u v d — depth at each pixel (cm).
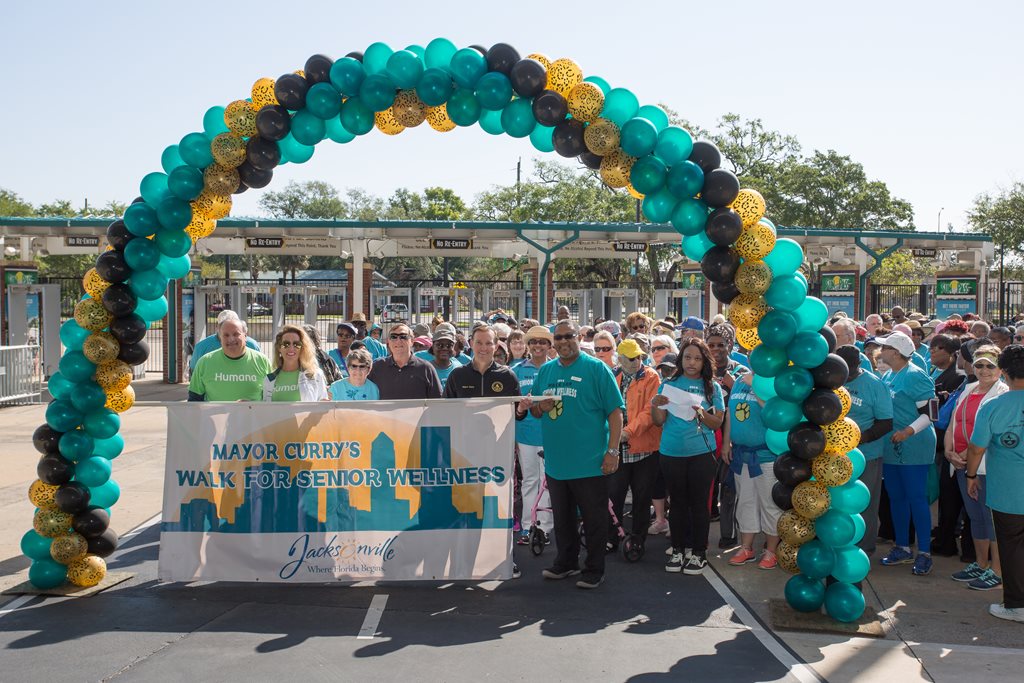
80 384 643
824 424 582
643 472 734
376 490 641
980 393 654
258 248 2097
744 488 716
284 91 619
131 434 1362
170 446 639
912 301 2498
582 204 4403
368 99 614
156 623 564
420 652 520
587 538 653
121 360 654
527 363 831
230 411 638
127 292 641
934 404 698
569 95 608
